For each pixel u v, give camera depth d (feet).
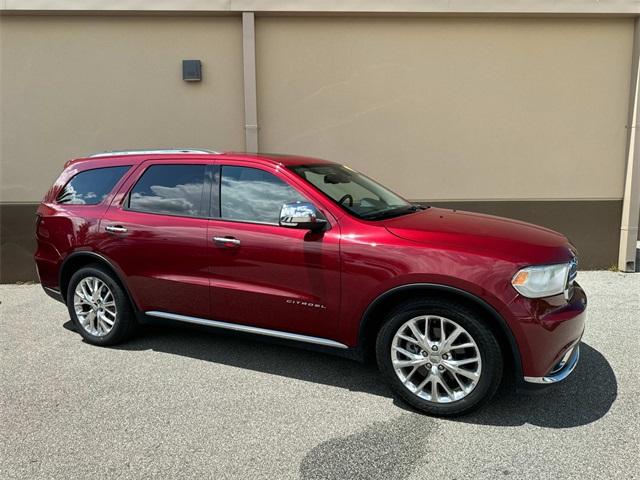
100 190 14.73
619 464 8.92
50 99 22.63
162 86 22.66
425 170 23.34
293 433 10.11
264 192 12.46
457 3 21.84
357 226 11.24
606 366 12.92
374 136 23.12
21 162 22.90
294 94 22.84
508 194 23.49
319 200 11.79
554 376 10.10
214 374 12.91
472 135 23.17
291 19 22.36
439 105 22.98
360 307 10.98
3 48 22.30
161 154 14.12
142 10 21.70
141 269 13.73
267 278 11.98
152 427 10.36
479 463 9.04
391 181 23.39
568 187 23.44
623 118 22.99
